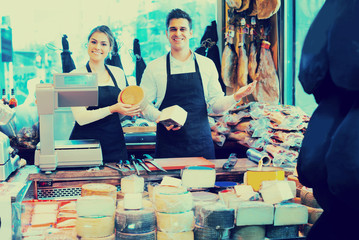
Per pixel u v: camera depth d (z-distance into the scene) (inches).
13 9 178.1
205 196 75.9
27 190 75.6
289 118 137.3
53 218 71.6
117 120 128.3
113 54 181.0
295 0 184.7
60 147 88.3
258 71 177.3
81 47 186.1
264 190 72.7
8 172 82.0
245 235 68.3
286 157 108.2
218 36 194.9
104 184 77.2
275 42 183.5
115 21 187.9
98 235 64.4
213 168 89.2
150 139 169.8
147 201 72.9
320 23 56.9
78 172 85.4
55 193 83.8
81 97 88.7
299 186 81.6
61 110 178.9
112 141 126.2
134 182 75.5
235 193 75.7
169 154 130.7
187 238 67.7
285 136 131.3
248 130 150.6
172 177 83.0
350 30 51.6
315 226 61.8
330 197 57.7
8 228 64.0
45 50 182.4
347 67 51.2
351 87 51.2
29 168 95.9
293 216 69.9
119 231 65.9
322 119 57.9
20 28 179.2
